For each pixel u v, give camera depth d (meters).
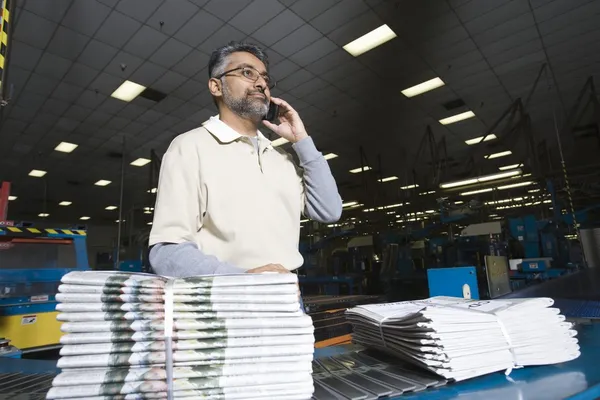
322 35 6.04
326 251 13.02
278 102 1.09
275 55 6.55
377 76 7.38
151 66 6.66
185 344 0.44
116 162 11.69
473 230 6.44
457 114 9.22
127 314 0.44
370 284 10.24
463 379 0.63
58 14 5.27
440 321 0.64
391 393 0.58
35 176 12.70
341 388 0.60
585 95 8.26
